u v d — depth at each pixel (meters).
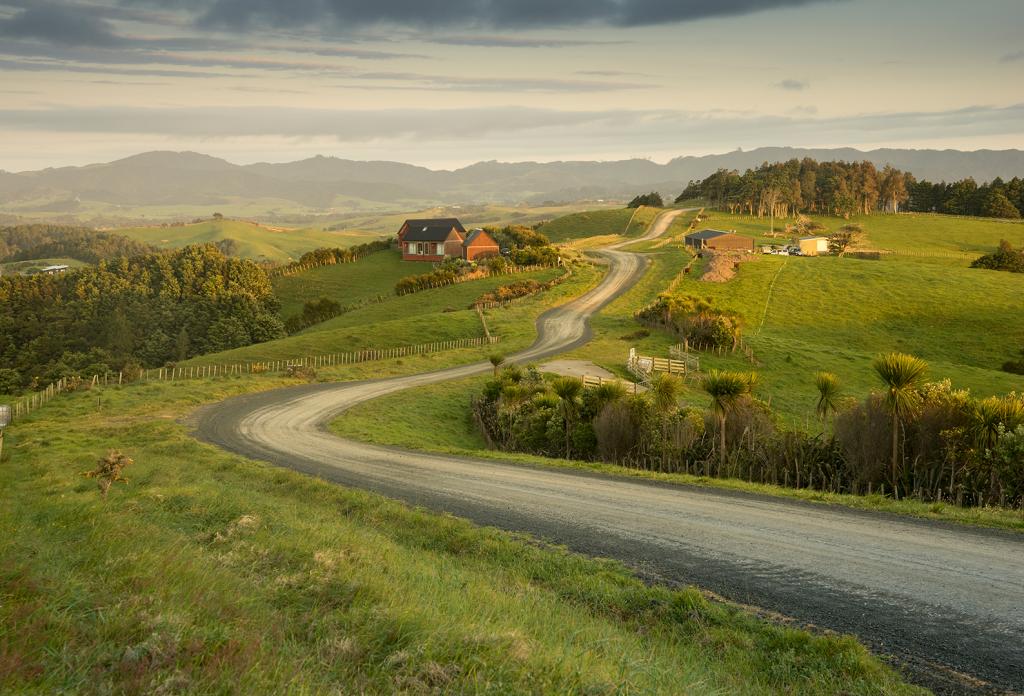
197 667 5.53
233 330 111.31
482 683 6.05
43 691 4.80
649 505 18.48
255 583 9.05
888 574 12.44
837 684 8.55
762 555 13.84
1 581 6.69
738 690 8.05
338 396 45.09
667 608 11.07
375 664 6.46
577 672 6.59
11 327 123.75
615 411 28.47
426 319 78.94
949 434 19.83
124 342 118.50
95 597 6.85
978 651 9.42
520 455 28.28
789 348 66.31
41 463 23.84
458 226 141.88
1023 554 13.25
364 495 19.55
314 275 141.12
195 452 28.16
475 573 12.34
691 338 65.75
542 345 66.94
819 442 23.39
